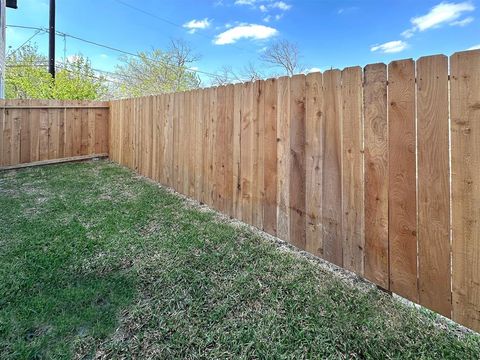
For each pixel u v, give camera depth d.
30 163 5.78
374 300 1.91
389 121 1.92
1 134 5.47
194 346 1.54
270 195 2.88
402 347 1.52
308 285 2.07
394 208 1.92
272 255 2.50
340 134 2.23
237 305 1.86
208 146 3.70
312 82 2.42
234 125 3.29
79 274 2.17
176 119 4.30
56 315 1.72
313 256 2.49
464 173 1.60
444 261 1.70
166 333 1.62
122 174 5.30
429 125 1.73
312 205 2.48
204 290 2.00
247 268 2.29
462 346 1.52
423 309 1.83
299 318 1.74
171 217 3.34
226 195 3.44
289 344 1.55
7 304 1.80
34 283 2.03
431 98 1.71
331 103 2.28
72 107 6.18
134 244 2.66
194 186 3.97
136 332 1.62
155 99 4.80
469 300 1.60
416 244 1.82
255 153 3.03
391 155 1.92
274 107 2.79
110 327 1.65
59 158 6.11
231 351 1.51
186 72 15.29
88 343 1.54
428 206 1.75
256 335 1.61
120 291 1.97
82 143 6.36
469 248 1.60
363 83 2.06
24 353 1.46
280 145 2.75
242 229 3.03
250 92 3.06
